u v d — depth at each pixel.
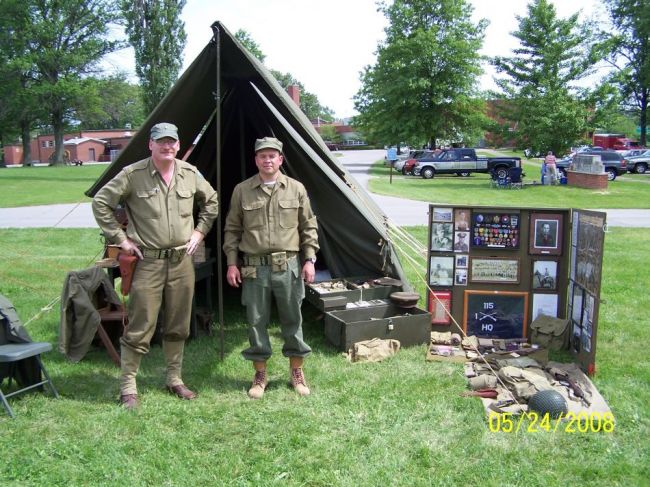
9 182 27.48
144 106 31.58
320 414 4.03
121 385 4.20
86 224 14.07
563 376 4.58
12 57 42.09
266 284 4.30
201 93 5.39
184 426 3.84
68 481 3.19
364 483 3.20
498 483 3.21
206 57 4.99
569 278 5.39
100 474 3.27
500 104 40.59
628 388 4.52
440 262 5.61
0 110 46.47
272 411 4.07
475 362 5.02
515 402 4.16
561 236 5.41
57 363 4.99
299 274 4.41
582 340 4.97
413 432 3.78
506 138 36.47
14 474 3.23
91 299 5.08
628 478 3.27
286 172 6.28
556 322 5.35
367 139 42.03
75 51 44.16
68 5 42.88
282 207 4.30
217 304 6.91
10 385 4.33
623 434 3.78
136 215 4.09
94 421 3.87
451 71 35.38
